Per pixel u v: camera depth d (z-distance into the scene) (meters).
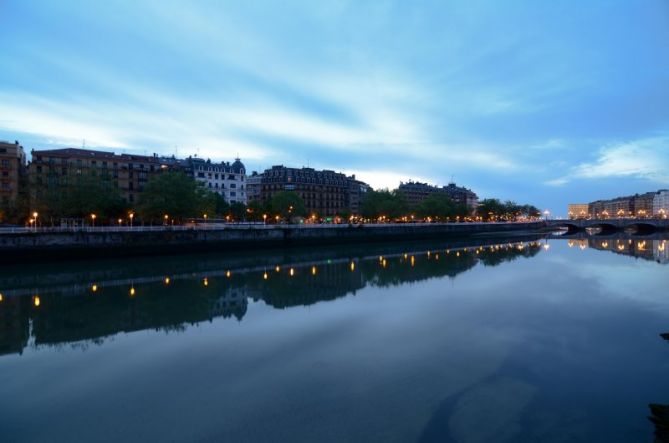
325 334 23.14
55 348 21.53
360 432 13.01
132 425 13.79
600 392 15.54
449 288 36.34
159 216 76.62
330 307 29.81
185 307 30.66
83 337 23.41
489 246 90.25
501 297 32.12
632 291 33.94
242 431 13.27
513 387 16.00
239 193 138.38
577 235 137.25
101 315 28.44
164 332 24.12
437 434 12.83
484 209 194.50
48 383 17.16
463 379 16.78
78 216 76.31
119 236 62.81
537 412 14.12
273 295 34.84
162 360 19.55
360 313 27.78
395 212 132.12
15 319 27.48
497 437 12.64
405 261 60.31
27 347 21.77
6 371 18.50
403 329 23.78
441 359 18.98
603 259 58.00
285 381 16.88
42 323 26.52
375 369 17.92
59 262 56.94
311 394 15.68
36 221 73.06
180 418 14.15
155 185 75.31
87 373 18.16
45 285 40.66
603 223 160.12
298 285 39.69
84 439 13.04
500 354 19.52
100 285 40.53
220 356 19.91
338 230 97.75
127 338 23.09
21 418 14.38
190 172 127.19
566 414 13.98
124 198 93.69
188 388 16.42
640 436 12.62
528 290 34.81
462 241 111.94
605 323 24.53
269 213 117.06
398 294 34.00
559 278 40.88
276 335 23.14
